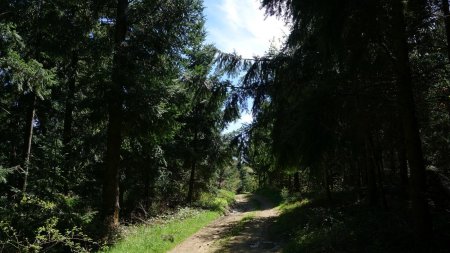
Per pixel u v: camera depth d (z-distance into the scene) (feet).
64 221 39.22
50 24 43.75
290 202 85.15
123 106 48.32
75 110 61.98
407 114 26.14
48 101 54.39
